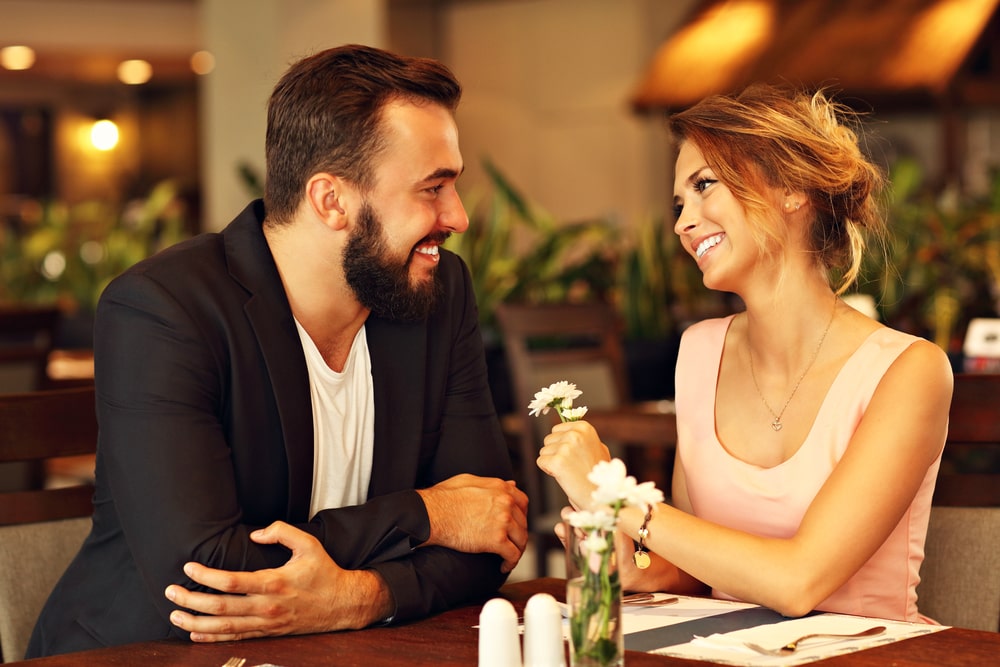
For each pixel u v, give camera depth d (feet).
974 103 30.96
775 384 6.36
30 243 29.94
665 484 14.80
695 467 6.50
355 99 6.00
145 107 53.47
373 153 6.01
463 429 6.96
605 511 4.34
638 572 6.20
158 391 5.70
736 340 6.67
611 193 36.58
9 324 14.43
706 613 5.51
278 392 6.07
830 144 6.10
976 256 16.12
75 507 6.84
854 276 6.30
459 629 5.47
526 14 37.63
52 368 15.26
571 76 37.11
